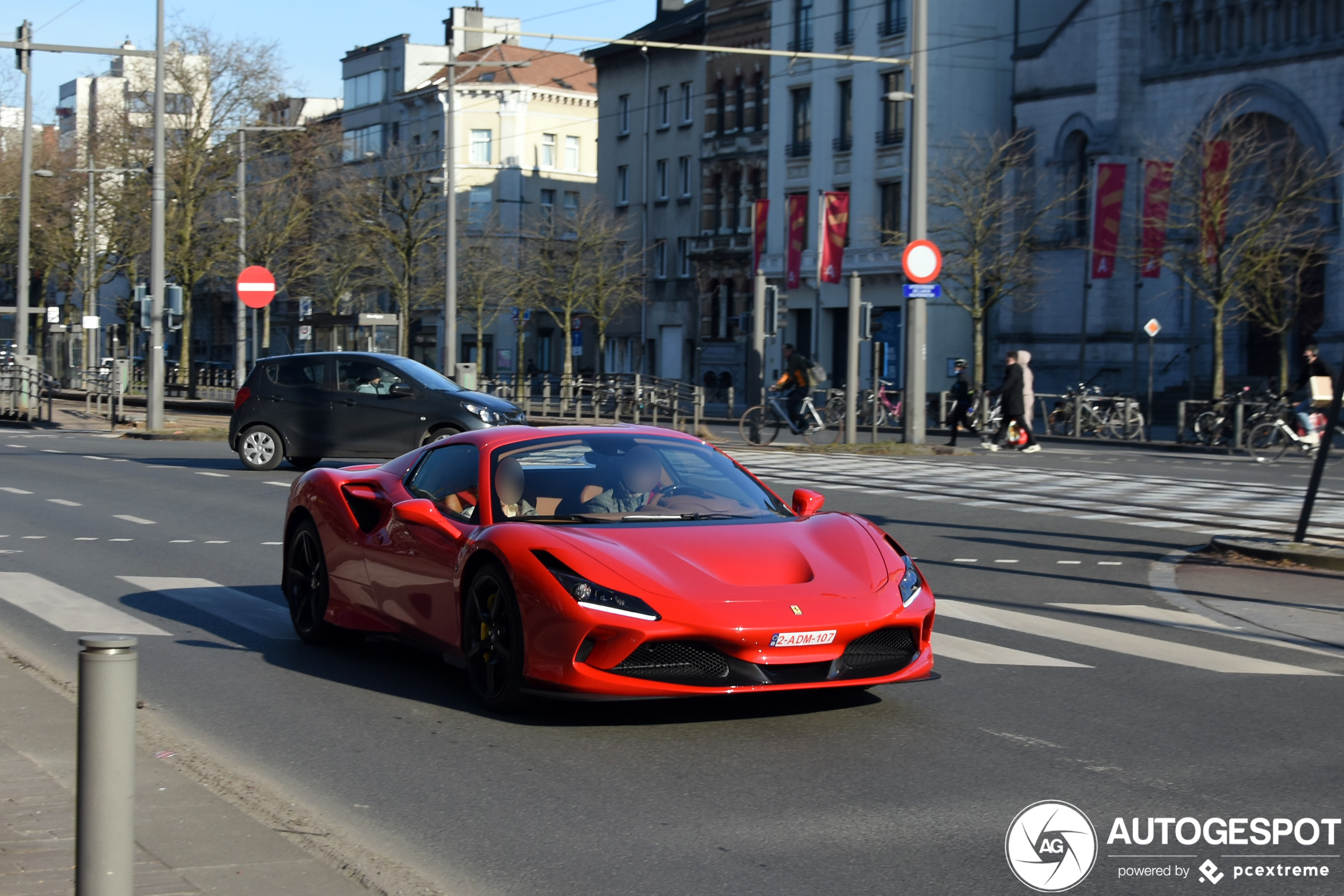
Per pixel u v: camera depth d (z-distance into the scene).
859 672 6.44
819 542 6.92
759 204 50.62
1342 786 5.66
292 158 57.25
